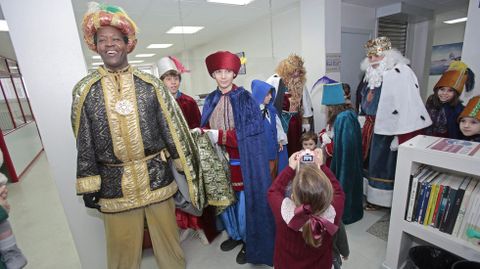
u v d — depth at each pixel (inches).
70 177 54.7
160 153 49.8
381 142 72.1
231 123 58.3
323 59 124.6
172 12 126.3
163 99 46.8
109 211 47.5
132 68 45.9
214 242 75.0
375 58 72.5
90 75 43.6
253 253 59.4
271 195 41.7
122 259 52.2
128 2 108.7
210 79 117.5
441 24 222.4
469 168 40.8
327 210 36.3
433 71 239.0
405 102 64.0
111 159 45.2
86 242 59.2
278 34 148.8
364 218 80.0
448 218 46.5
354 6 142.9
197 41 198.5
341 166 71.4
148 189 48.6
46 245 83.4
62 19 48.8
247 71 139.0
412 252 53.1
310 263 38.1
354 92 153.6
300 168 38.1
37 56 48.2
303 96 99.0
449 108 66.8
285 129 88.4
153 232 53.3
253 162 54.6
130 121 43.8
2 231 34.0
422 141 51.8
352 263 61.5
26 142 194.4
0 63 194.7
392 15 152.6
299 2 132.0
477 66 92.6
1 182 33.8
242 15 144.5
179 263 59.0
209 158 57.4
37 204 119.0
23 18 46.4
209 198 58.9
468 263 43.6
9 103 192.7
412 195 50.3
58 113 51.4
